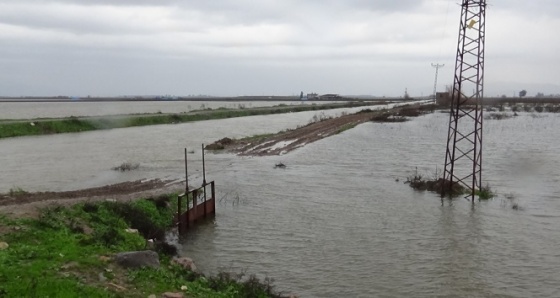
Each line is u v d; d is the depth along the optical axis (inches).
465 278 575.2
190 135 2420.0
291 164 1480.1
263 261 633.0
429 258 642.2
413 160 1546.5
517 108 5054.1
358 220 832.3
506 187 1112.2
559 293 534.9
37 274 400.2
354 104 7234.3
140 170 1320.1
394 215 865.5
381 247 687.7
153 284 433.7
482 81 962.1
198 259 640.4
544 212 883.4
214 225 805.2
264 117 4148.6
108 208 708.0
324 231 767.7
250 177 1248.2
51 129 2463.1
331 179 1222.9
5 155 1601.9
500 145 1925.4
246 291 481.7
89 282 409.4
